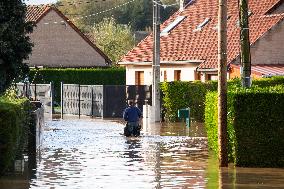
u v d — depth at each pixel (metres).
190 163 49.94
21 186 40.06
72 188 39.38
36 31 152.00
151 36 128.12
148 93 102.75
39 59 152.25
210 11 119.81
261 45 103.50
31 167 47.78
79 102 109.62
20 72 52.34
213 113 54.44
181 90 93.12
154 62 93.75
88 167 47.97
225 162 47.59
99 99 105.06
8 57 50.72
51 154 55.50
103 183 41.12
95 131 78.56
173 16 128.25
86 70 132.88
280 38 104.12
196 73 112.00
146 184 40.78
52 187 39.69
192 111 93.31
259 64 103.25
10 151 43.25
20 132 48.84
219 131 47.53
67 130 79.88
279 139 46.94
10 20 50.19
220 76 47.25
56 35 153.50
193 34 117.12
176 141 66.50
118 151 57.97
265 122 46.91
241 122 47.03
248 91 47.34
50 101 112.62
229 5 114.25
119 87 104.19
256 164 47.28
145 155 55.09
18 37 50.72
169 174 44.72
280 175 44.00
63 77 131.50
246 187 39.78
